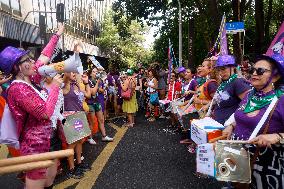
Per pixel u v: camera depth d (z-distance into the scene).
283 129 2.65
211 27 19.31
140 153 6.58
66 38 23.08
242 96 4.08
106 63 33.25
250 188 2.82
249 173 2.55
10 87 2.95
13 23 14.03
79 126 4.53
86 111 6.48
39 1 20.16
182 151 6.72
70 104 5.38
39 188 3.07
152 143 7.46
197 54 26.92
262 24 19.91
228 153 2.55
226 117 4.25
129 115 9.85
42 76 3.20
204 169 2.71
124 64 36.88
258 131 2.67
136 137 8.15
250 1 19.77
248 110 2.82
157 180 5.04
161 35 29.30
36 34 16.23
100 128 7.62
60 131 4.19
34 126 3.03
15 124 3.05
